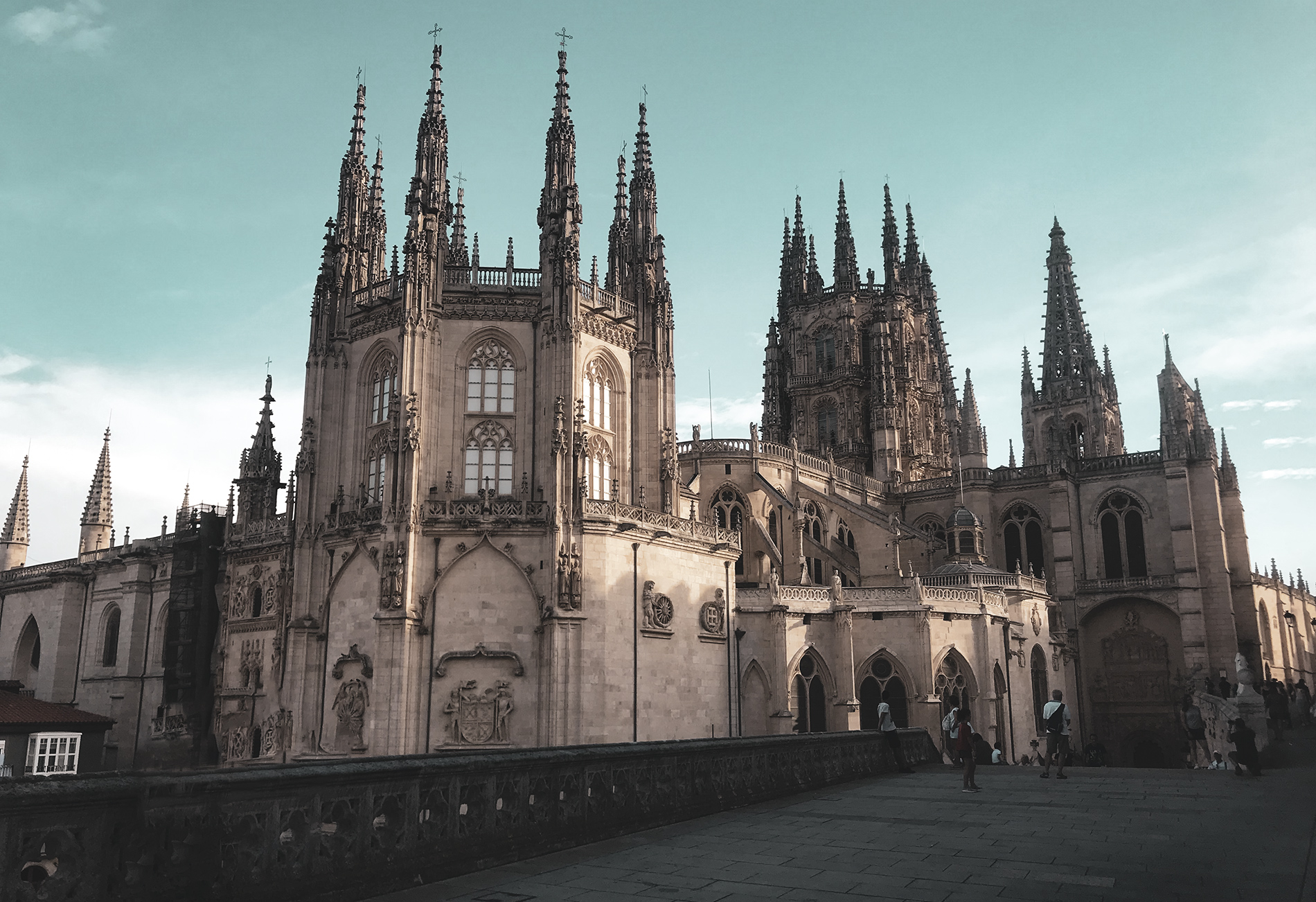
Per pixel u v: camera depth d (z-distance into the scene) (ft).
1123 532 334.03
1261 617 361.30
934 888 52.60
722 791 87.92
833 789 105.50
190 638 270.46
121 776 42.98
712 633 223.92
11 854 38.65
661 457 229.04
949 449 435.94
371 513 204.23
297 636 209.26
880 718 130.72
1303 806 82.43
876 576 305.53
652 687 204.85
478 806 60.85
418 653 189.57
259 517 290.35
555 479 196.95
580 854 64.39
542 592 194.18
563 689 187.62
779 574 273.13
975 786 103.04
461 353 210.59
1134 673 322.75
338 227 232.94
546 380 207.82
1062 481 337.72
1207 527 322.34
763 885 53.98
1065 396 458.50
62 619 324.60
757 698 237.25
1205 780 106.32
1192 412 338.75
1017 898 50.19
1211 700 181.98
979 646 252.21
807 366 423.64
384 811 54.90
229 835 46.44
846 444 400.88
